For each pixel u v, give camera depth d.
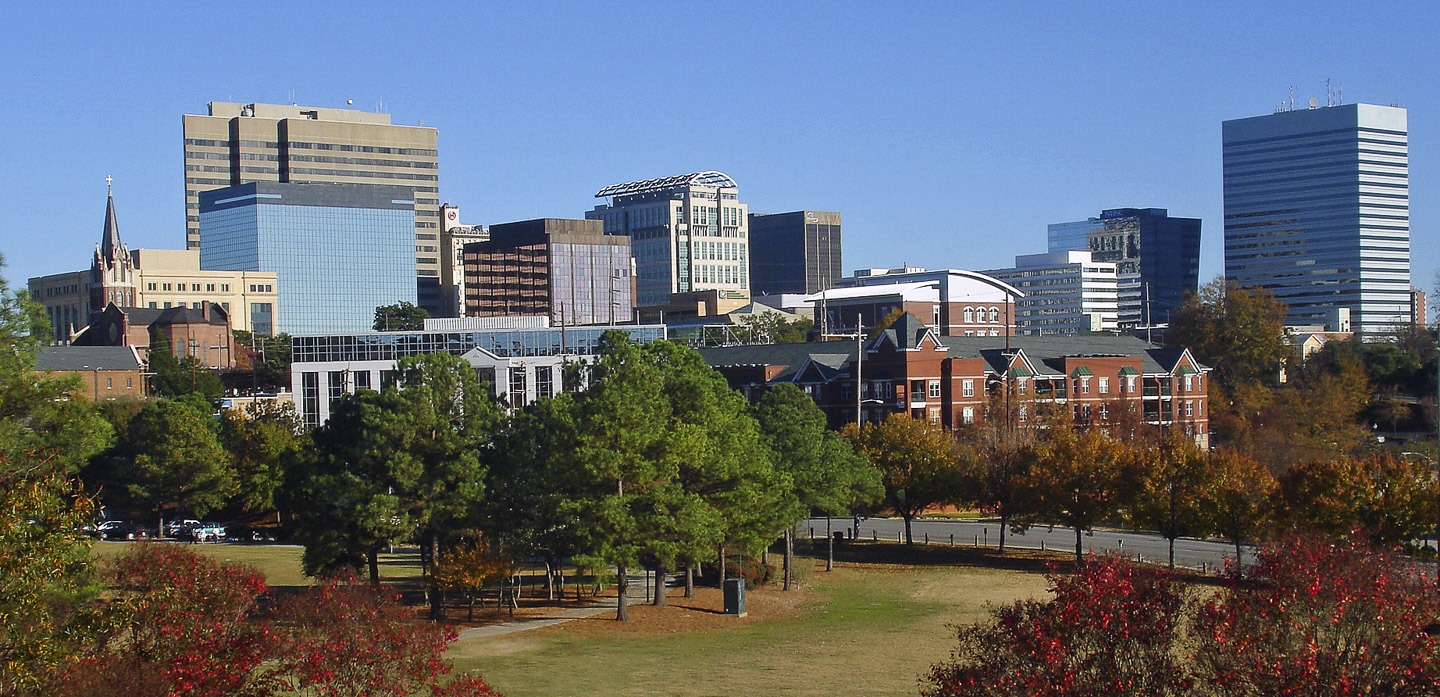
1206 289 198.38
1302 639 33.88
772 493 77.94
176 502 122.69
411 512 73.19
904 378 142.00
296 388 153.62
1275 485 86.56
